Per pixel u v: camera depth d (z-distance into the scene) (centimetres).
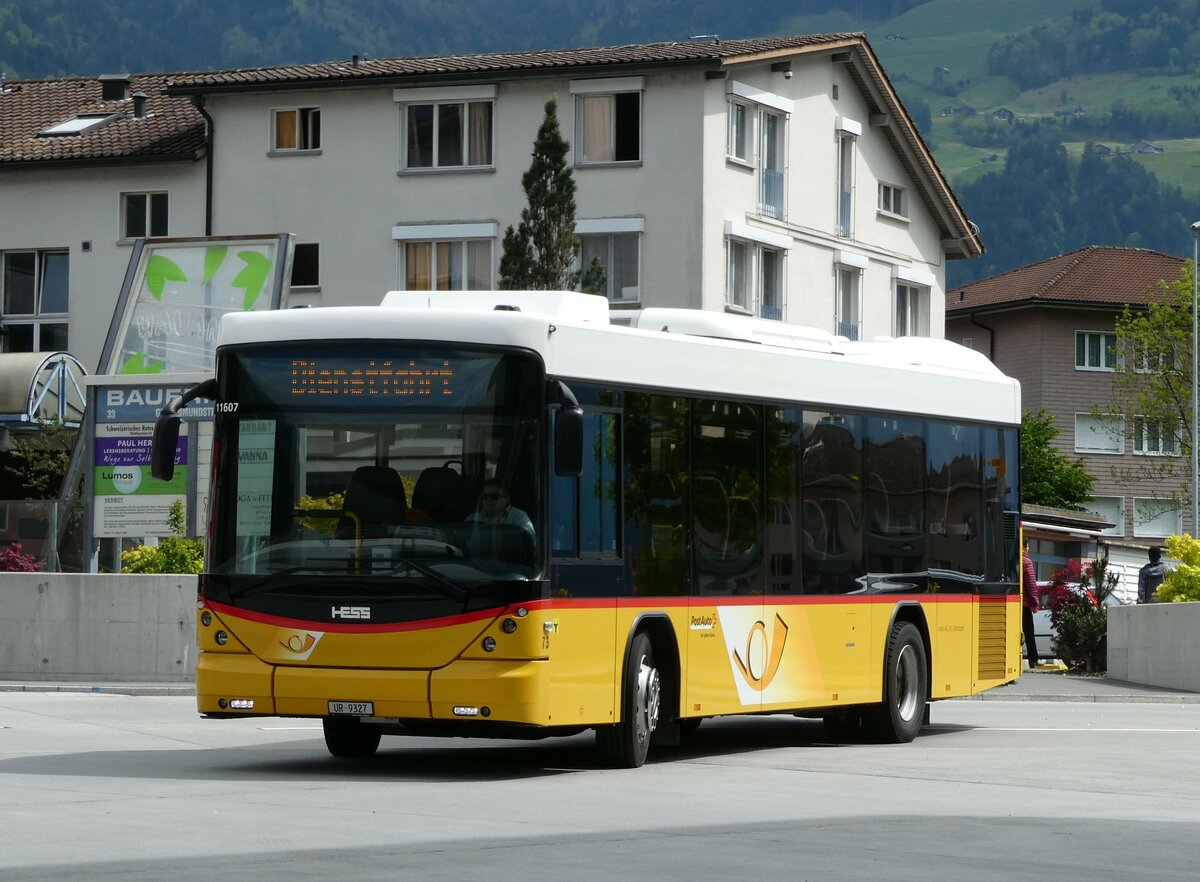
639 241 5659
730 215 5725
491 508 1590
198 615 1636
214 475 1641
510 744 2042
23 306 6309
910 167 6688
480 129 5828
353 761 1780
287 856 1109
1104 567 3900
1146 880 1092
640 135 5666
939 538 2205
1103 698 3122
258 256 3991
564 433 1567
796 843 1223
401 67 5938
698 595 1795
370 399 1614
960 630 2242
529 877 1045
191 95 6047
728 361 1861
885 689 2089
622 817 1342
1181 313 8025
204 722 2242
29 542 3897
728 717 2536
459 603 1573
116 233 6184
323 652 1591
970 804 1483
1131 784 1680
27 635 2934
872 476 2080
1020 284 9725
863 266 6419
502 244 5344
